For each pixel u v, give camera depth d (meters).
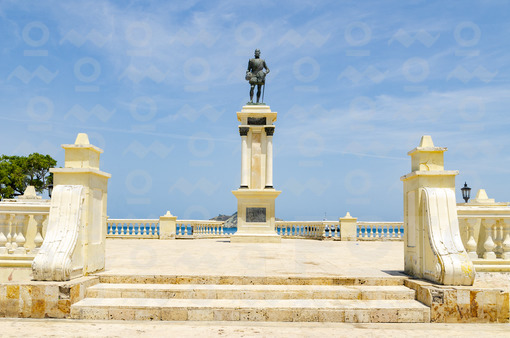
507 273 8.34
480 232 9.21
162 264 10.48
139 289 7.79
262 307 7.16
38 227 8.81
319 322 7.07
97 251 8.75
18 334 6.28
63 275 7.50
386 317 7.13
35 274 7.53
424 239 8.20
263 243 20.44
